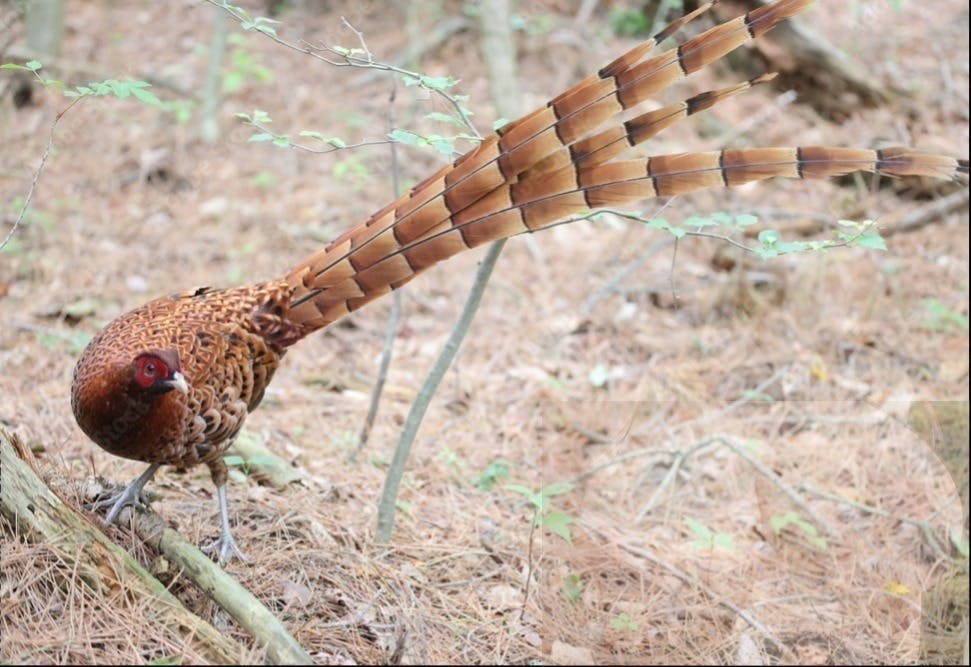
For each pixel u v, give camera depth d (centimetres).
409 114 871
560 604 393
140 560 348
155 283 662
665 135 844
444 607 383
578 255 721
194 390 332
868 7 1001
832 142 836
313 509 421
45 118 816
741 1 881
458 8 1020
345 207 768
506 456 511
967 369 592
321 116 875
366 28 987
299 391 555
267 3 1013
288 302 356
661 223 338
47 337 564
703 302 659
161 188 783
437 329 646
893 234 733
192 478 430
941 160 293
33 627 312
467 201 330
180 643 314
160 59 949
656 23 911
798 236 712
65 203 735
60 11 864
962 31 991
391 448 504
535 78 930
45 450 425
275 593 363
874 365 597
